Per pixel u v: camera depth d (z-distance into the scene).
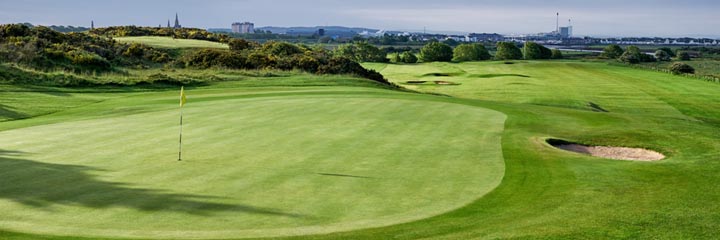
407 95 41.91
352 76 65.38
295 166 17.62
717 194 15.29
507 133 24.95
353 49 154.00
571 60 151.50
